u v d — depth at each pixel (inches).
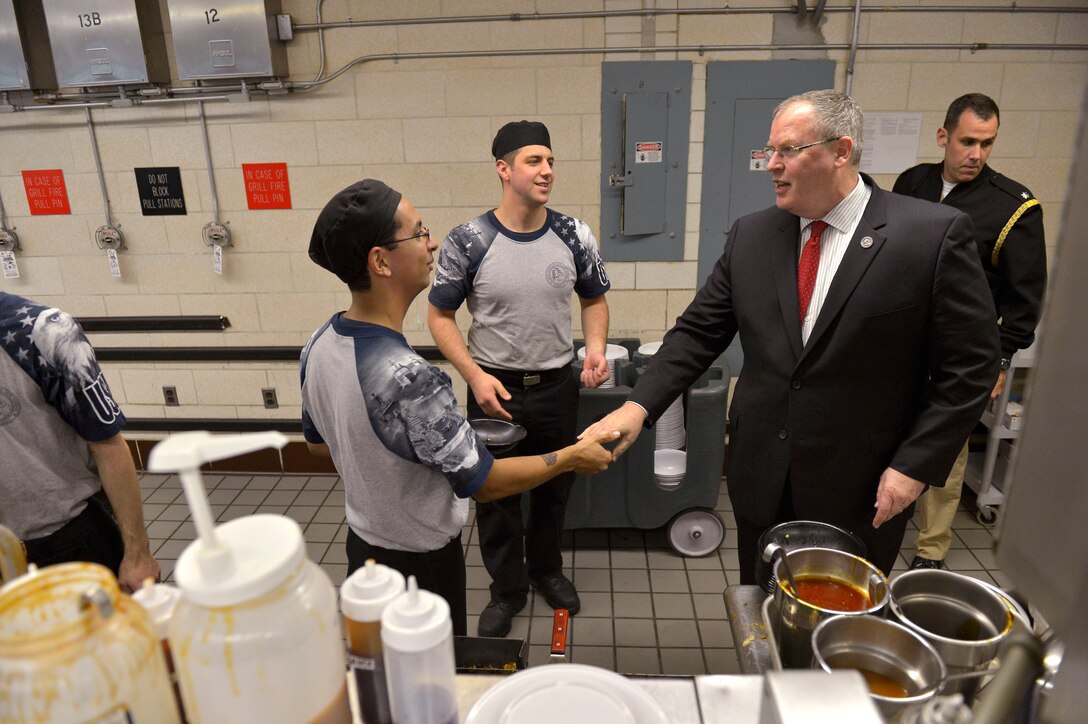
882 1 110.1
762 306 64.1
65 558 56.9
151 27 116.8
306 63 117.2
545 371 90.0
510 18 112.9
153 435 141.1
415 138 120.0
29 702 18.4
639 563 109.8
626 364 111.8
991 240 91.8
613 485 108.0
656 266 124.7
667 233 122.4
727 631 94.5
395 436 47.8
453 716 25.5
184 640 21.1
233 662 20.7
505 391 86.6
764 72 113.7
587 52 113.7
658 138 116.9
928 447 57.5
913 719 24.5
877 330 58.2
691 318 71.7
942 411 57.2
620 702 27.5
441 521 53.2
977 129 89.7
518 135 83.7
